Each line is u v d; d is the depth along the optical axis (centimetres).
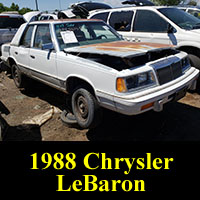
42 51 361
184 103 397
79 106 304
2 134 303
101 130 321
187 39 419
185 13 509
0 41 695
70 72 303
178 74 293
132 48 279
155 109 251
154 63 263
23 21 822
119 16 555
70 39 349
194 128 313
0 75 640
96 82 263
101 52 267
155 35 471
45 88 509
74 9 685
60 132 322
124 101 233
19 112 389
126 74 236
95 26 402
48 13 970
